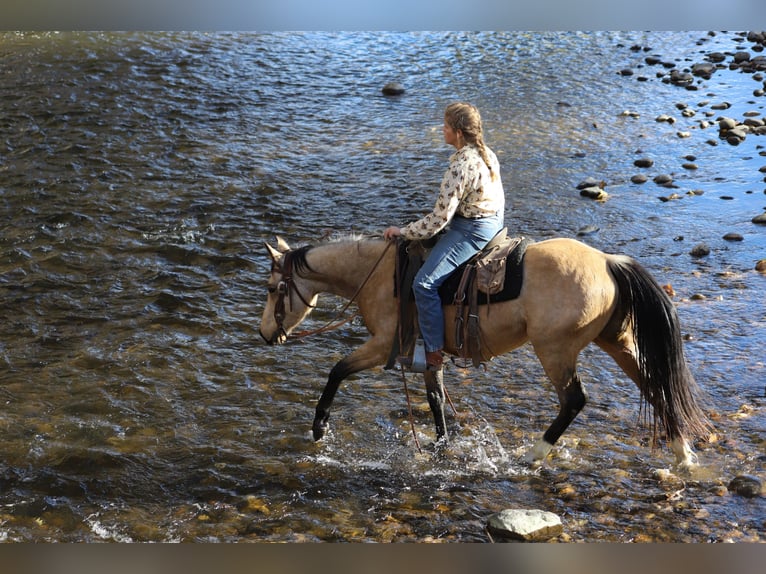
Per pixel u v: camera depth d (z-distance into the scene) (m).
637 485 5.57
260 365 7.39
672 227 9.98
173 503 5.55
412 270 5.69
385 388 7.03
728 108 14.12
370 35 19.12
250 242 9.82
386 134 13.54
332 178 11.79
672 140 12.88
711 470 5.67
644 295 5.39
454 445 6.17
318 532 5.23
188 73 16.27
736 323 7.75
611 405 6.61
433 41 18.70
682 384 5.44
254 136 13.41
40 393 6.88
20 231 10.00
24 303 8.42
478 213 5.50
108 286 8.79
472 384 7.04
